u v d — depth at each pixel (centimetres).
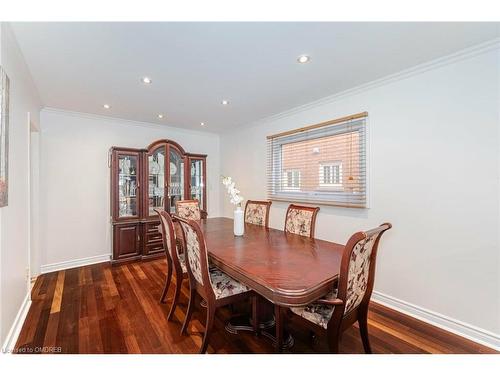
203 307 223
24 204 202
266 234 229
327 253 167
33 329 184
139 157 354
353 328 191
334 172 273
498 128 166
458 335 181
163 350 163
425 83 199
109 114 338
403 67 204
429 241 199
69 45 170
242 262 149
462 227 182
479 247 174
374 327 191
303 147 309
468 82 177
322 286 121
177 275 203
